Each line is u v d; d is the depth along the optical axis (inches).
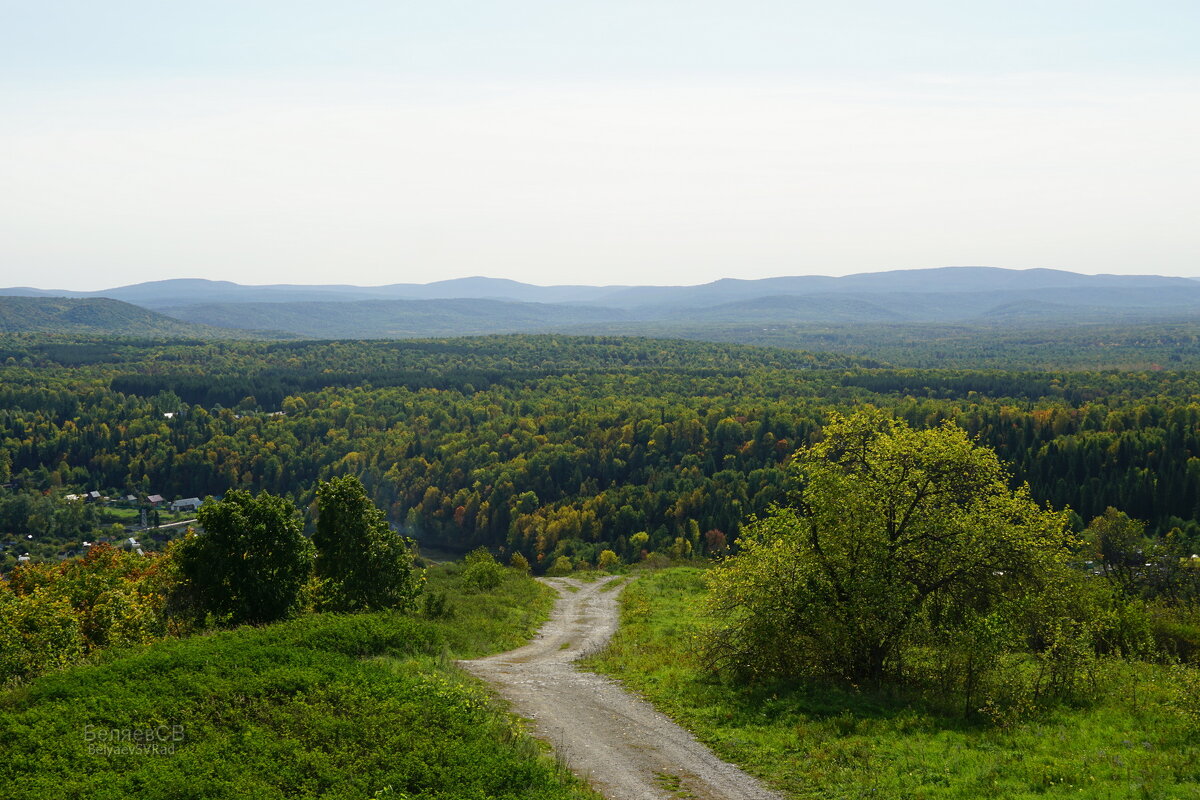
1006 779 623.2
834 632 887.1
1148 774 620.7
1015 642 877.8
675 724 805.2
